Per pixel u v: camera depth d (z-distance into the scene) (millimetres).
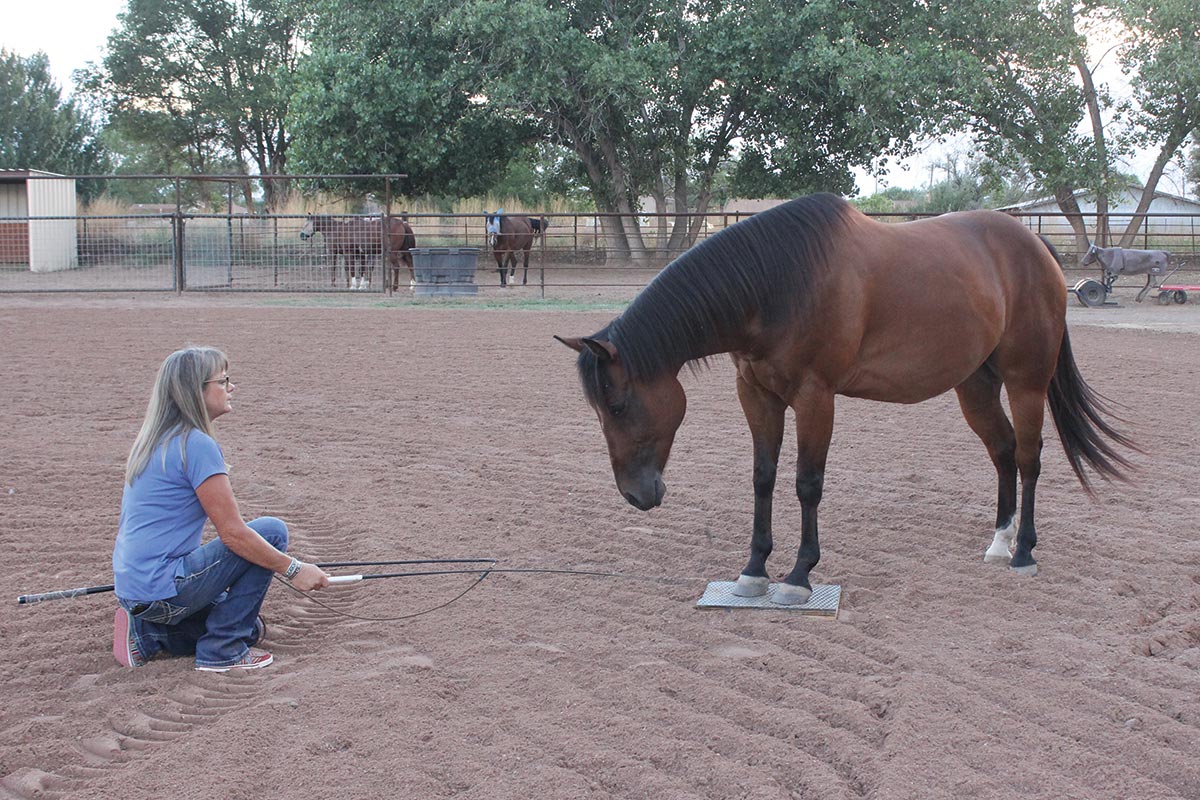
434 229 30891
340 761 2922
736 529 5410
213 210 36750
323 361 11500
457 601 4359
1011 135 28250
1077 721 3123
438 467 6809
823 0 25250
